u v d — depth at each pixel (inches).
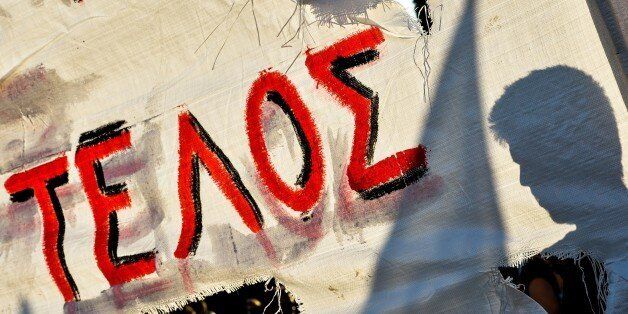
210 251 83.4
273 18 81.0
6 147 88.6
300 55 81.0
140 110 85.0
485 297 77.9
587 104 75.2
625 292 75.4
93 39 84.7
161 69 84.4
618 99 74.7
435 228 78.7
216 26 82.4
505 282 77.4
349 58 79.8
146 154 85.0
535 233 76.7
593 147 75.3
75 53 85.4
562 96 75.5
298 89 81.0
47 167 87.5
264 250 82.4
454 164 77.9
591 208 75.7
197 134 83.6
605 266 75.8
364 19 78.4
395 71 78.9
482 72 76.9
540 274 76.9
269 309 96.8
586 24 74.9
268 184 82.0
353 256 80.3
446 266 78.4
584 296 76.9
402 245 79.2
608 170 75.3
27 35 85.7
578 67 75.2
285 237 81.8
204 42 82.9
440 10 77.4
